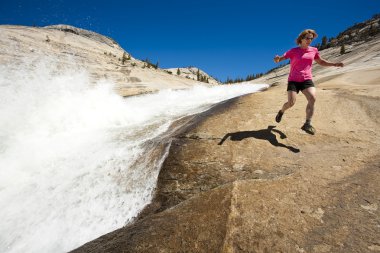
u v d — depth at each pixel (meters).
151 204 3.45
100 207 3.66
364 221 2.31
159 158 4.24
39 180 4.45
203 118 5.55
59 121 6.86
